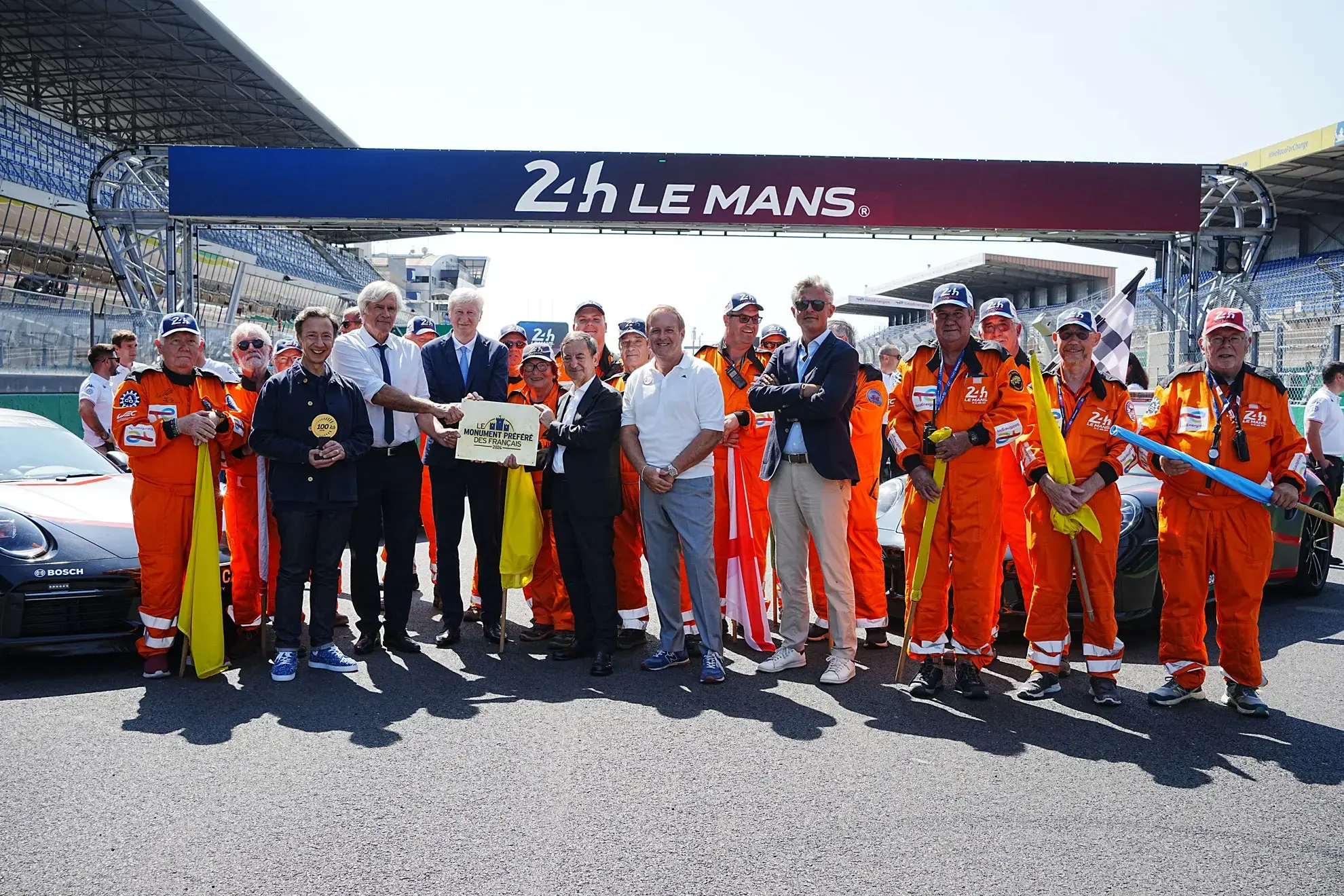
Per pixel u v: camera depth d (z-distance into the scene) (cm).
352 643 536
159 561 442
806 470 452
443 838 278
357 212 1257
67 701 412
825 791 314
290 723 384
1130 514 529
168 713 396
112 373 785
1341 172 2466
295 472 455
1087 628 416
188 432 435
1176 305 1370
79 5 2209
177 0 2158
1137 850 271
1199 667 411
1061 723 389
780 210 1266
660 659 475
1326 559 657
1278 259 2902
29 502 480
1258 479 401
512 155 1253
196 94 2806
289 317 3953
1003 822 290
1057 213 1291
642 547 534
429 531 666
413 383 525
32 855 266
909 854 268
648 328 468
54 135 2592
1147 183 1302
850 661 457
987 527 423
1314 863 264
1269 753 352
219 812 296
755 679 458
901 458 442
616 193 1259
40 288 2386
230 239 3147
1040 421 410
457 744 360
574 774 329
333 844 274
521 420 492
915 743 364
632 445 470
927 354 436
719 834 281
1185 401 421
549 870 258
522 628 557
